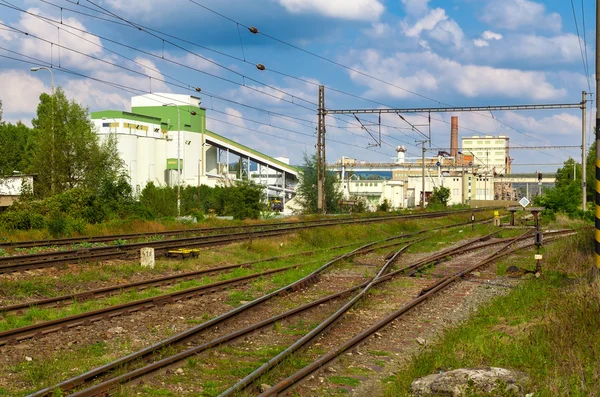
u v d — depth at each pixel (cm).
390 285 1859
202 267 2209
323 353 1062
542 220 4866
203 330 1171
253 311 1412
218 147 11500
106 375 875
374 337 1188
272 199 11275
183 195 6544
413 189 13338
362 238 3688
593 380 818
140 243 2544
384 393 862
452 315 1424
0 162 4419
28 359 980
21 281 1664
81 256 2131
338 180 7050
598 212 1442
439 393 795
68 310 1367
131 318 1290
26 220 3372
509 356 966
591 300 1144
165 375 901
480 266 2248
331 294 1688
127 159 9594
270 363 923
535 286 1688
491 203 11756
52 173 4584
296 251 2855
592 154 8656
